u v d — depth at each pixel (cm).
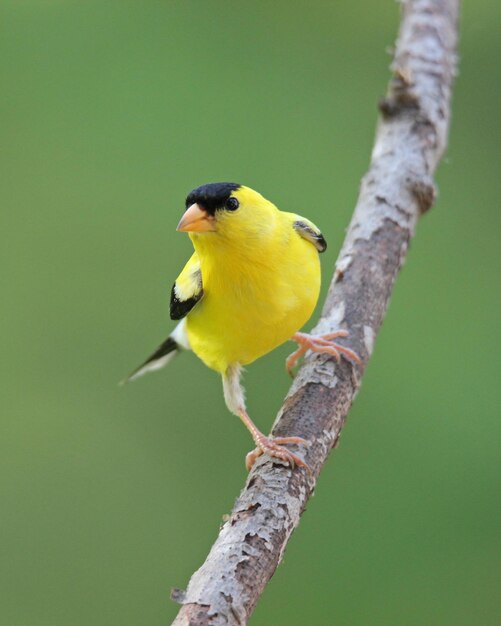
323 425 604
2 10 1278
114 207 1194
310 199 1154
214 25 1279
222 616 446
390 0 1291
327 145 1195
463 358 1052
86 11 1282
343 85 1250
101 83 1240
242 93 1227
